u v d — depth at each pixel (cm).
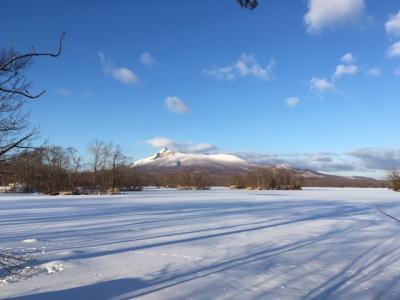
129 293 1054
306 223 2655
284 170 14400
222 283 1161
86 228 2328
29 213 3344
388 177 13150
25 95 985
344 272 1309
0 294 1024
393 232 2242
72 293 1044
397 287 1150
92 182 9244
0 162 1005
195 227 2391
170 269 1314
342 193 9556
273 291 1096
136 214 3266
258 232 2192
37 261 1384
